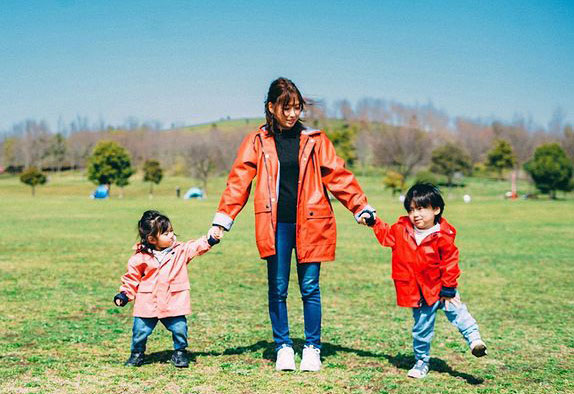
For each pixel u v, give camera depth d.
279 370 4.68
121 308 7.86
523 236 21.53
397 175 70.56
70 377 4.43
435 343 5.93
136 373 4.55
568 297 9.20
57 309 7.73
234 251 16.05
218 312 7.57
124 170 84.31
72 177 117.81
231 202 4.93
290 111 4.74
